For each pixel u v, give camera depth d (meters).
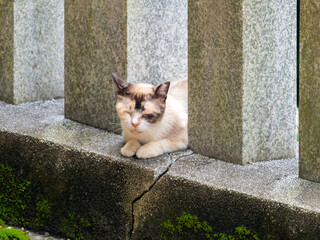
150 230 4.66
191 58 4.82
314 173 4.28
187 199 4.41
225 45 4.55
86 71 5.46
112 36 5.18
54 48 6.26
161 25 5.28
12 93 6.06
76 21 5.44
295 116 4.86
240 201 4.16
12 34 5.93
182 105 5.25
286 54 4.68
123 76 5.16
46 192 5.16
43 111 5.93
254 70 4.55
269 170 4.54
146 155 4.76
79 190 4.98
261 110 4.66
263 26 4.52
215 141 4.78
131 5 5.03
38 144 5.16
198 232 4.40
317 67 4.16
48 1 6.10
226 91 4.62
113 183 4.79
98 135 5.29
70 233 5.10
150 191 4.59
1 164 5.36
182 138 4.97
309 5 4.12
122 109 4.70
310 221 3.85
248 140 4.64
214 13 4.58
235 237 4.22
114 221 4.83
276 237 4.02
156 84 5.36
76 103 5.60
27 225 5.31
